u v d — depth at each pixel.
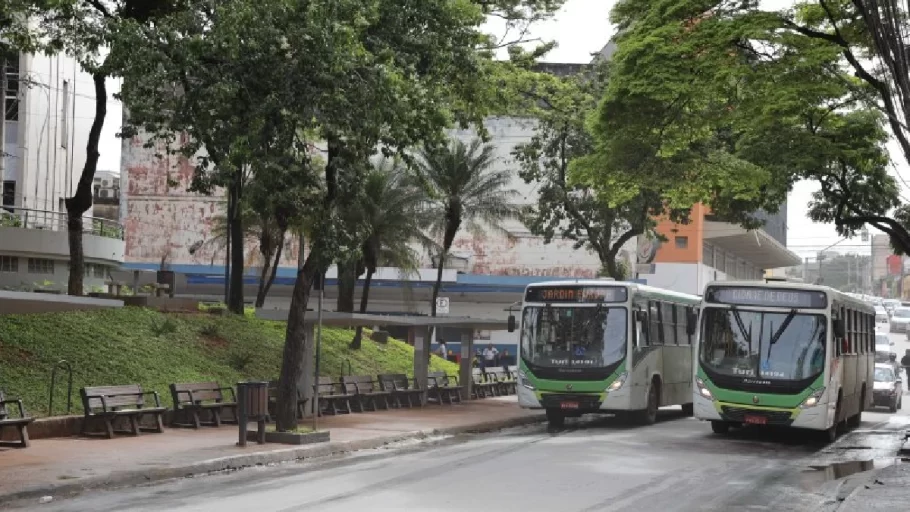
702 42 23.56
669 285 68.69
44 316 26.05
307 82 19.61
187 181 64.50
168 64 19.45
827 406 23.25
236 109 19.72
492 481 15.83
